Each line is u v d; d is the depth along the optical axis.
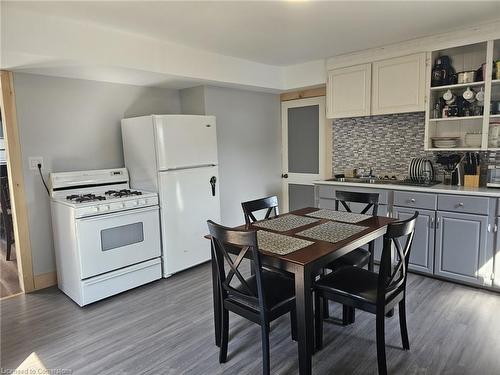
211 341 2.37
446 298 2.87
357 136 4.29
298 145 4.98
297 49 3.69
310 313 1.81
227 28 2.94
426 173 3.56
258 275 1.83
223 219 4.45
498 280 2.90
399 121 3.91
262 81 4.33
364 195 2.89
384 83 3.66
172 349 2.28
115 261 3.07
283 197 5.26
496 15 2.82
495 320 2.51
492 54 3.01
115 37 2.92
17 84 3.06
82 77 3.38
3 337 2.48
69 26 2.65
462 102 3.32
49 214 3.30
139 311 2.82
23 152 3.12
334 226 2.41
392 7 2.59
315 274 2.29
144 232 3.27
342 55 3.96
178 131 3.47
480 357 2.09
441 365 2.03
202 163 3.72
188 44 3.39
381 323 1.91
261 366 2.09
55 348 2.33
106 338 2.44
